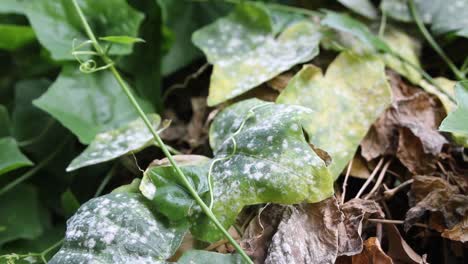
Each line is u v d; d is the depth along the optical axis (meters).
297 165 0.38
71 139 0.49
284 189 0.38
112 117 0.47
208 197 0.39
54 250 0.45
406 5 0.49
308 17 0.50
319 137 0.43
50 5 0.48
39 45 0.52
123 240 0.38
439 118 0.45
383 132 0.44
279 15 0.50
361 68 0.45
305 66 0.44
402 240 0.40
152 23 0.50
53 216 0.49
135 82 0.50
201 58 0.52
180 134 0.48
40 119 0.50
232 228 0.41
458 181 0.42
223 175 0.39
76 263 0.37
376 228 0.41
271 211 0.40
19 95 0.50
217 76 0.46
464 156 0.43
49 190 0.49
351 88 0.44
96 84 0.48
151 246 0.38
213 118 0.45
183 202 0.39
